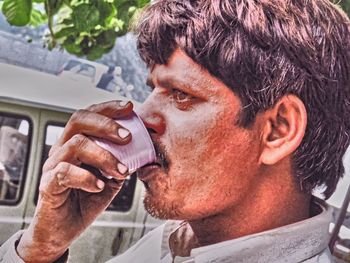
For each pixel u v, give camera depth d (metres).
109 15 2.57
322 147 1.32
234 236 1.33
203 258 1.34
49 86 3.90
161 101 1.31
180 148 1.28
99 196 1.37
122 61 3.52
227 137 1.27
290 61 1.27
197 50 1.26
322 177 1.34
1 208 3.81
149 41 1.32
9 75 3.87
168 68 1.30
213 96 1.27
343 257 1.70
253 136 1.28
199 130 1.27
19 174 3.90
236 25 1.27
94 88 3.68
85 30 2.58
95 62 3.60
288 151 1.27
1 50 3.83
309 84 1.28
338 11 1.36
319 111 1.30
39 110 3.89
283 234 1.30
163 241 1.58
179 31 1.29
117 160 1.21
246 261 1.31
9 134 3.90
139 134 1.23
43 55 3.88
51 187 1.28
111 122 1.22
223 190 1.28
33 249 1.36
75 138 1.24
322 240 1.33
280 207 1.31
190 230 1.51
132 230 3.33
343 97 1.34
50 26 2.63
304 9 1.32
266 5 1.29
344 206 1.69
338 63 1.32
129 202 3.39
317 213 1.40
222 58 1.25
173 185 1.29
